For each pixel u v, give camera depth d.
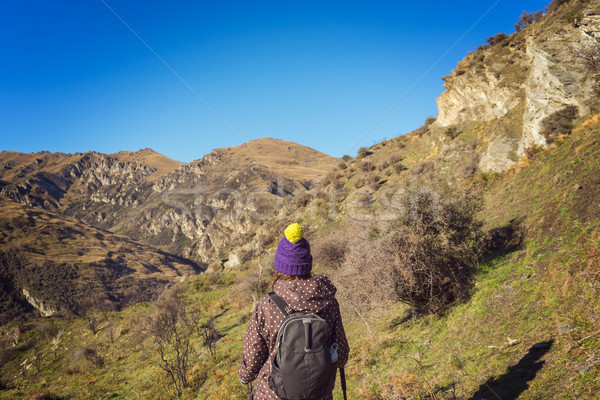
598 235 7.35
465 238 11.62
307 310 2.09
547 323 6.22
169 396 15.40
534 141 21.09
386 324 11.59
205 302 38.06
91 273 186.38
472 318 8.62
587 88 18.00
